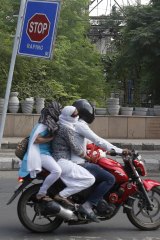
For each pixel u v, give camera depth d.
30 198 6.27
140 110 19.36
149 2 22.52
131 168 6.30
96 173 6.16
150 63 21.95
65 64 21.53
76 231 6.46
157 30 20.45
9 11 20.84
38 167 6.06
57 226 6.36
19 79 20.25
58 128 6.20
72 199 6.21
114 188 6.30
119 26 27.58
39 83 20.69
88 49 23.52
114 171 6.20
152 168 12.52
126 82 28.42
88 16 25.02
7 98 10.66
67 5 23.23
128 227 6.72
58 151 6.23
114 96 26.42
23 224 6.28
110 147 6.18
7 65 19.30
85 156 6.24
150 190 6.58
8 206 7.94
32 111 18.69
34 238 6.07
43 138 6.14
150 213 6.63
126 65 23.50
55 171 6.03
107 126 18.88
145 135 19.17
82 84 22.45
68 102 20.42
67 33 23.11
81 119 6.34
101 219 6.29
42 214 6.18
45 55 10.16
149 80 23.45
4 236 6.17
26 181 6.15
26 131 18.23
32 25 10.17
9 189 9.52
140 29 20.83
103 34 30.91
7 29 20.41
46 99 19.88
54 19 10.05
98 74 22.78
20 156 6.23
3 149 15.75
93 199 6.16
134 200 6.41
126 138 18.98
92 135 6.16
